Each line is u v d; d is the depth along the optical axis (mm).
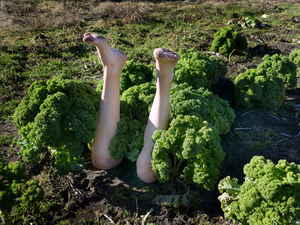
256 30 3328
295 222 1016
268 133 1669
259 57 2660
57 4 4188
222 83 1880
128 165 1407
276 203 1034
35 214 1230
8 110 1812
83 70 2262
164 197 1262
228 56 2633
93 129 1205
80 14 3670
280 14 3982
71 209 1261
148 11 3885
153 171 1269
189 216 1242
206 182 1173
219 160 1187
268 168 1088
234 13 3959
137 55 2555
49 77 2168
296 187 1039
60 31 3105
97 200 1293
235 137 1636
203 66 1646
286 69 1938
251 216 1071
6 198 1038
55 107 1151
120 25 3359
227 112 1512
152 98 1370
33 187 1055
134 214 1246
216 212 1255
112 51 1157
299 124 1758
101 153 1300
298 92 2082
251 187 1092
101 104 1246
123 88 1565
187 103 1276
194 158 1195
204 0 4730
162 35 3086
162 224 1217
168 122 1245
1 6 3834
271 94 1777
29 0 4293
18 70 2254
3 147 1555
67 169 1233
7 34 2992
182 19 3637
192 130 1163
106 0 4395
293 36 3154
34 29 3156
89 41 1104
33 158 1193
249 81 1812
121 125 1278
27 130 1182
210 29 3342
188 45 2812
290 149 1574
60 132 1172
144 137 1266
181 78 1590
